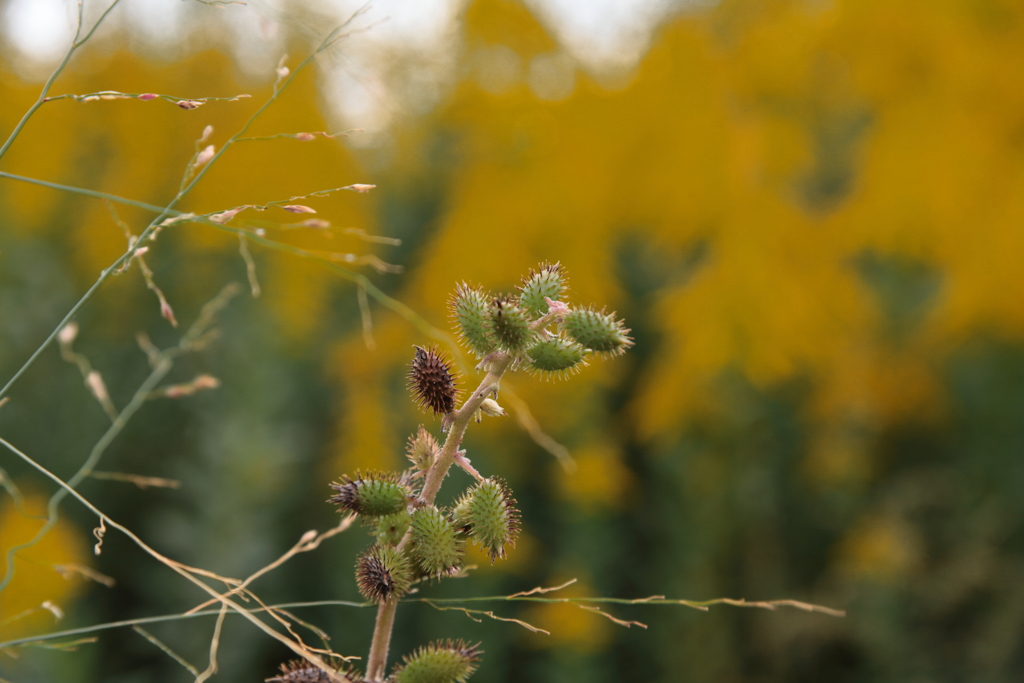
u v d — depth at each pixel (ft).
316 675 5.70
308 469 28.68
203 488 25.12
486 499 6.06
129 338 29.30
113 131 35.63
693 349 29.99
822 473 29.60
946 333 32.96
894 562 26.76
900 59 34.32
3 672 18.40
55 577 19.12
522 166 34.63
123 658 23.91
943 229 33.19
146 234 7.30
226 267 30.45
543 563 27.48
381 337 31.71
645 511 29.25
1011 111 33.12
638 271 38.45
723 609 26.25
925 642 26.76
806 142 36.81
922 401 33.32
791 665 26.66
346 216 32.68
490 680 24.27
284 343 28.84
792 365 30.76
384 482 5.99
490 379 6.10
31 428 26.94
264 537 25.02
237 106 33.60
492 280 32.37
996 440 30.99
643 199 35.60
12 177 7.30
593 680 24.16
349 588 24.53
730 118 36.09
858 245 35.19
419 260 36.88
